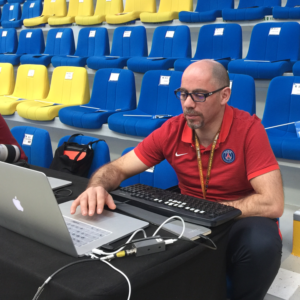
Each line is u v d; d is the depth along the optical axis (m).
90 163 2.22
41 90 4.36
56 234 0.87
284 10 3.68
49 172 1.64
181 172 1.52
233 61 3.50
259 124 1.43
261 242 1.20
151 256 0.87
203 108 1.34
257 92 3.56
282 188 1.34
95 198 1.13
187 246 0.93
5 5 6.65
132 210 1.15
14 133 2.45
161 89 3.29
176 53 4.22
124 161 1.52
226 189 1.46
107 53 4.86
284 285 1.66
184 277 0.93
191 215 1.05
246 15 3.96
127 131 3.10
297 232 1.96
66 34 5.15
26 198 0.89
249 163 1.38
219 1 4.62
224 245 1.07
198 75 1.32
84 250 0.88
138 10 5.17
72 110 3.53
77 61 4.51
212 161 1.44
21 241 0.96
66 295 0.73
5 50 5.90
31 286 0.81
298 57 3.53
